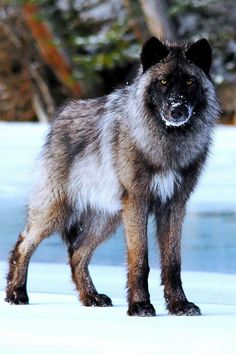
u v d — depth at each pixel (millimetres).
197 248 23016
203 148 14430
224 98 56750
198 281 17656
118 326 12086
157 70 13992
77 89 60156
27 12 58406
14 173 37125
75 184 15570
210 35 58875
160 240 14445
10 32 61531
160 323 12492
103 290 16906
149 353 10078
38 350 10258
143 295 13812
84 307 14648
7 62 62562
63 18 59812
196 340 10859
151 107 13992
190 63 14094
